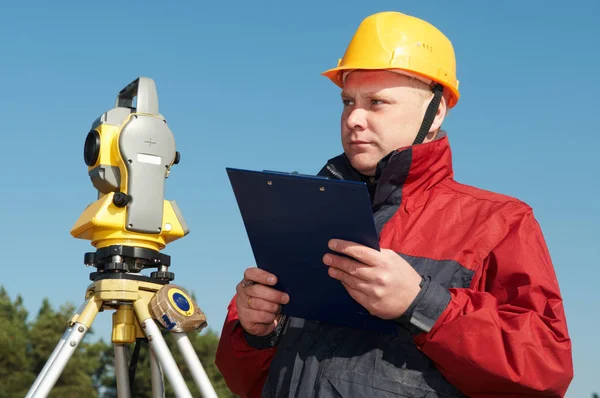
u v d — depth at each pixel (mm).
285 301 2344
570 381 2115
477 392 2123
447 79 2570
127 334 2467
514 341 2041
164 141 2578
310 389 2227
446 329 2047
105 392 28906
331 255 2094
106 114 2607
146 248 2525
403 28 2576
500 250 2242
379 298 2037
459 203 2391
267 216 2150
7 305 29484
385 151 2502
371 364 2170
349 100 2588
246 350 2598
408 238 2342
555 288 2189
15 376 26281
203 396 2305
